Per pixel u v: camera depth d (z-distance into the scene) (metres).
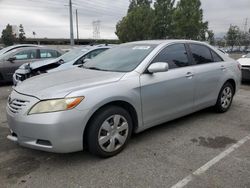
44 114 3.11
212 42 40.41
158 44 4.41
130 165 3.42
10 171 3.30
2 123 5.11
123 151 3.80
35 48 10.39
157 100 4.06
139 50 4.39
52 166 3.42
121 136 3.70
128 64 4.11
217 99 5.39
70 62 7.24
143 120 3.96
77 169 3.34
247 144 4.06
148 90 3.91
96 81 3.57
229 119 5.23
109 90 3.47
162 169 3.31
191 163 3.46
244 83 10.05
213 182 3.03
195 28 29.09
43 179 3.12
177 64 4.47
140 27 36.84
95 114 3.41
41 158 3.63
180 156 3.66
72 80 3.65
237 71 5.79
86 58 7.47
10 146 4.01
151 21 35.06
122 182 3.05
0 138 4.32
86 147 3.56
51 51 10.82
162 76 4.11
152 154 3.72
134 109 3.79
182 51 4.65
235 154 3.72
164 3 33.19
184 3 29.03
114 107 3.55
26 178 3.14
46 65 7.44
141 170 3.30
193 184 3.00
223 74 5.34
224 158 3.59
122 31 38.91
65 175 3.21
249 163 3.46
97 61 4.69
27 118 3.17
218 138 4.29
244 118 5.31
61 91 3.24
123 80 3.70
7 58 9.73
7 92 8.52
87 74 3.96
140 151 3.81
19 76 7.58
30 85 3.61
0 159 3.61
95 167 3.38
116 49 4.88
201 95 4.89
